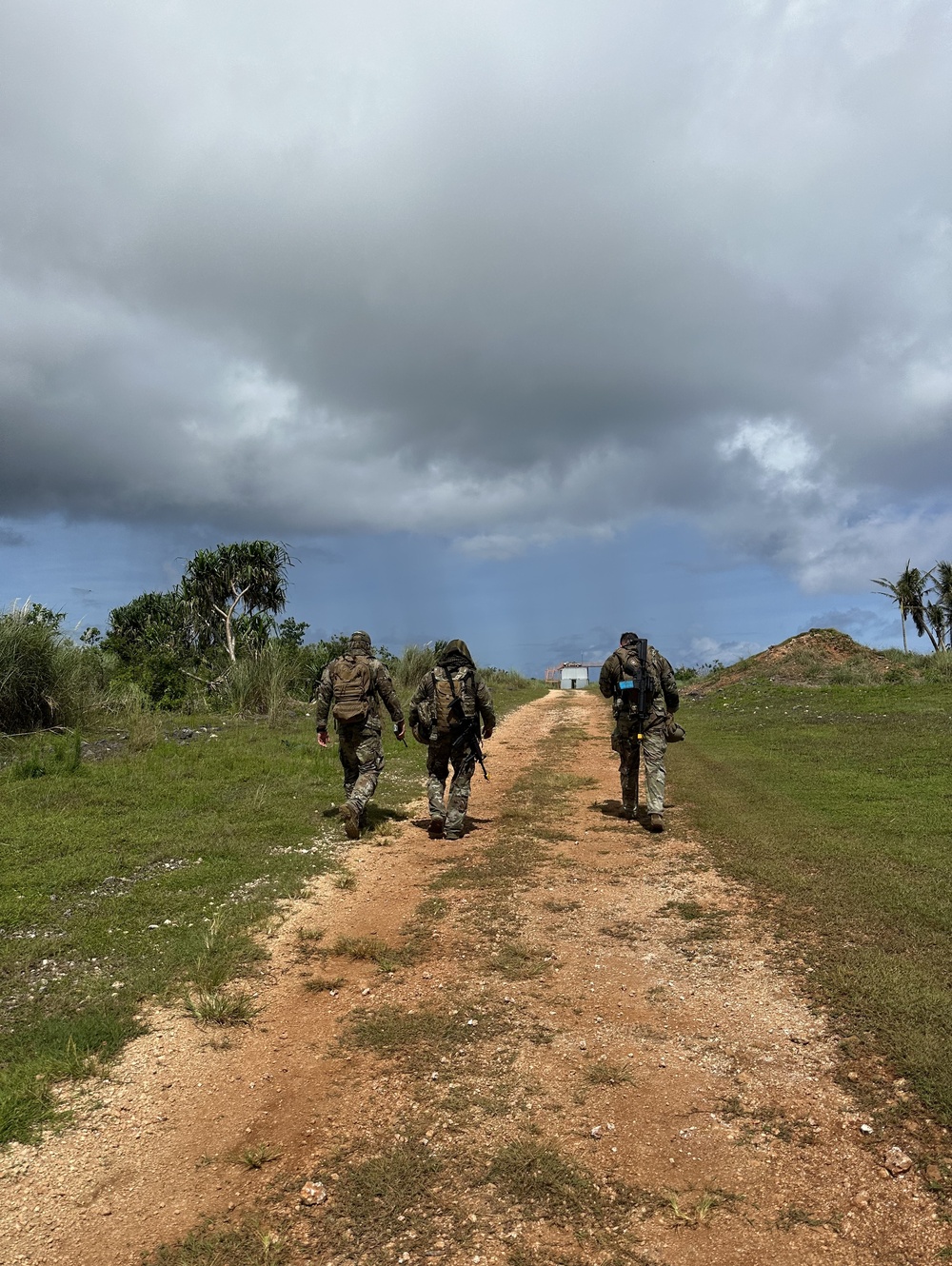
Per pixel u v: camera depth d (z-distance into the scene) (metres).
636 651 7.20
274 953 4.30
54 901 4.96
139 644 21.17
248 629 23.09
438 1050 3.24
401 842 6.70
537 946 4.32
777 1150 2.53
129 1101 2.92
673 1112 2.76
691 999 3.62
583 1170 2.46
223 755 10.04
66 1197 2.40
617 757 11.88
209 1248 2.18
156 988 3.81
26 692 11.00
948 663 20.88
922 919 4.31
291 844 6.41
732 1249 2.13
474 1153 2.56
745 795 7.96
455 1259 2.12
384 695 7.12
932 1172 2.37
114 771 8.70
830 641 24.89
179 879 5.41
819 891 4.85
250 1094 2.96
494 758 11.82
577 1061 3.11
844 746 10.77
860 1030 3.20
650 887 5.29
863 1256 2.08
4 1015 3.54
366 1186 2.41
